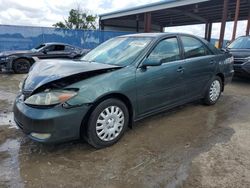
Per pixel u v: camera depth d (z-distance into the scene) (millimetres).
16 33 14852
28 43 15305
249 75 6602
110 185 2326
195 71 4191
